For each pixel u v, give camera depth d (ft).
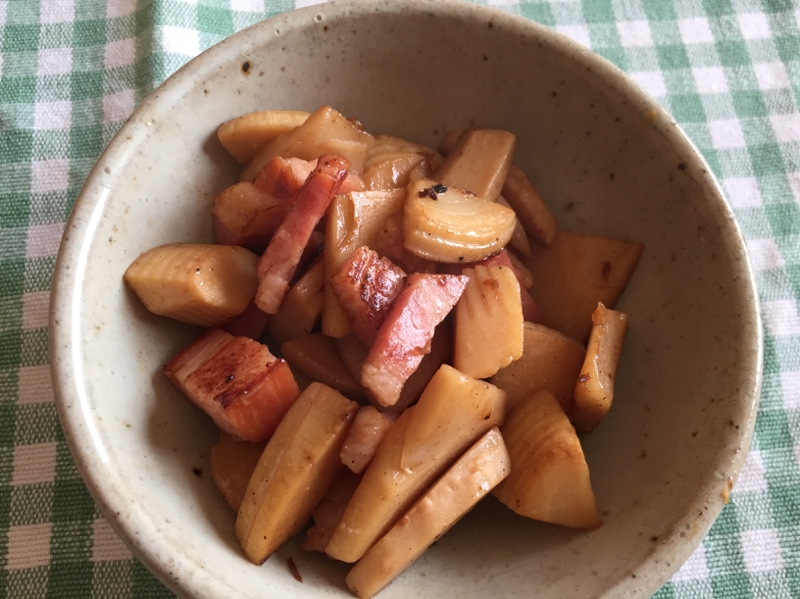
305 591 0.51
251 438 0.56
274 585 0.50
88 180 0.55
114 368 0.54
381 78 0.67
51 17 0.81
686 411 0.57
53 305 0.51
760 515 0.68
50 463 0.66
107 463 0.48
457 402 0.53
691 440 0.55
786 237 0.78
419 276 0.57
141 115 0.57
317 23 0.62
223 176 0.64
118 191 0.56
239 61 0.61
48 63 0.79
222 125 0.62
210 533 0.52
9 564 0.63
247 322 0.61
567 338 0.62
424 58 0.66
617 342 0.62
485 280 0.59
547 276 0.68
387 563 0.52
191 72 0.59
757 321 0.55
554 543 0.56
